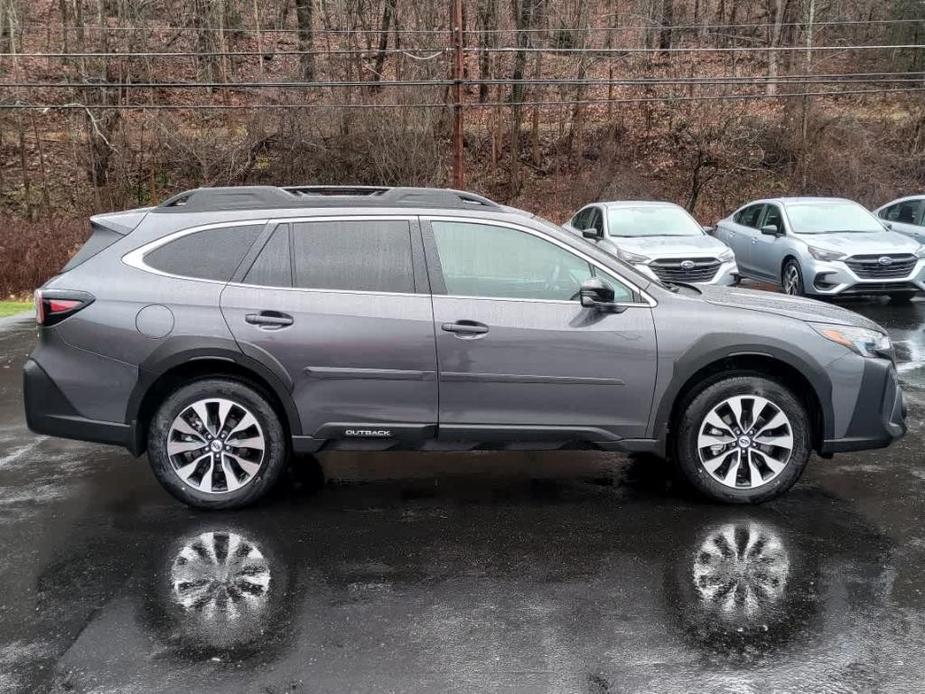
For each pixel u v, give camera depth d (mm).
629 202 12812
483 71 27500
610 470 5145
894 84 26828
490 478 5000
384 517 4367
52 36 27859
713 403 4414
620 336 4344
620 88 27188
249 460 4438
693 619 3242
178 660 2953
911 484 4828
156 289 4324
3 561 3805
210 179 24234
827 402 4426
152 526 4230
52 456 5426
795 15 29172
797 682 2812
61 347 4316
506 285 4418
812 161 24016
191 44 26203
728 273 10734
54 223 18375
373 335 4301
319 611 3320
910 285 11188
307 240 4410
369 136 23234
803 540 4023
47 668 2902
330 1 26031
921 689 2768
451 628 3184
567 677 2848
